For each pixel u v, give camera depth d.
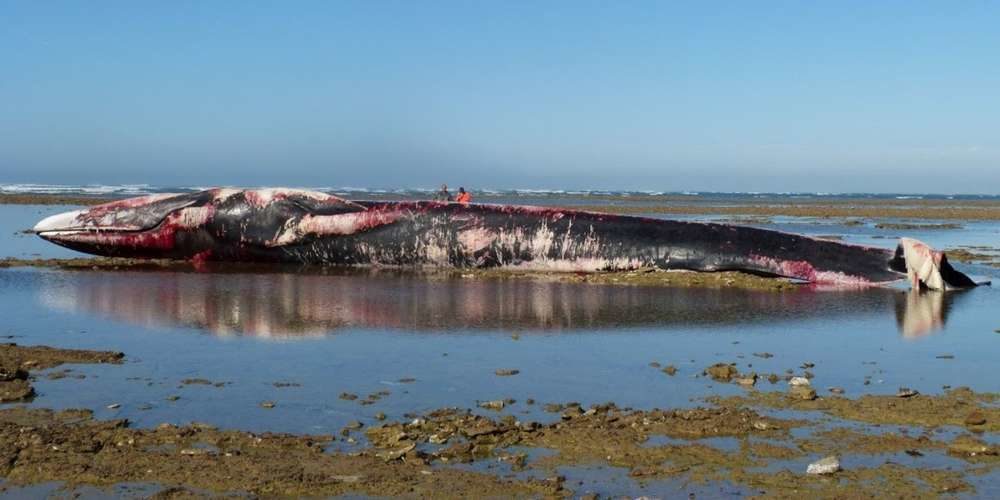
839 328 11.45
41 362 8.88
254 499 5.48
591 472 5.99
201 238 18.34
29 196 57.88
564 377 8.64
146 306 12.48
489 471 6.00
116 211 18.62
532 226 17.50
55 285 14.48
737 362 9.38
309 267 17.97
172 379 8.38
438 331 10.94
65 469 5.91
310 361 9.20
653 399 7.86
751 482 5.81
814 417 7.29
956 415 7.34
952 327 11.58
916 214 55.44
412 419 7.18
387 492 5.61
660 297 13.94
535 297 13.84
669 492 5.64
